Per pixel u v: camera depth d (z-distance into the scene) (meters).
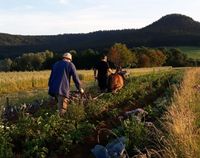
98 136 11.82
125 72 26.06
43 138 11.48
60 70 15.98
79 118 14.55
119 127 12.63
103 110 16.67
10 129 12.14
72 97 17.97
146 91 25.42
